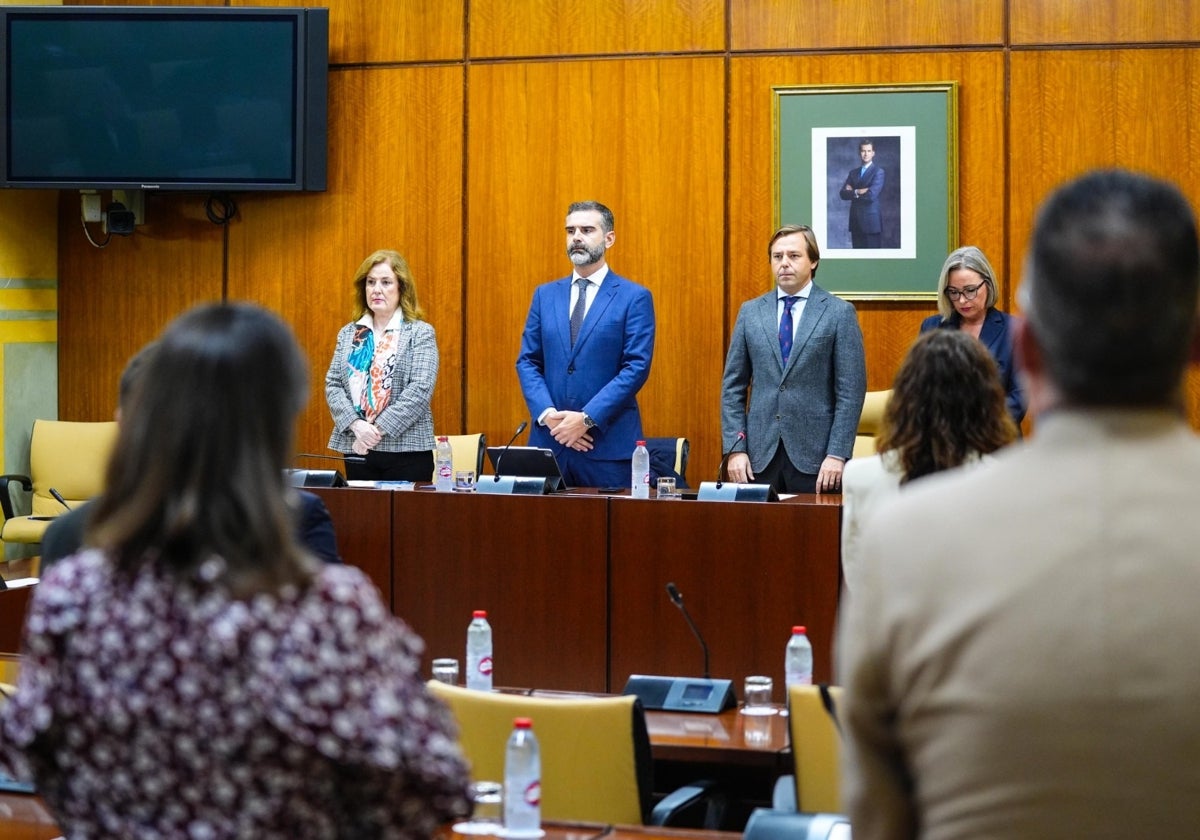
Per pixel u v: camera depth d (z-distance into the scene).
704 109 7.10
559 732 2.69
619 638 4.72
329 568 1.36
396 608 4.95
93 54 7.29
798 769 2.76
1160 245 1.09
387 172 7.41
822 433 5.41
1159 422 1.11
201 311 1.41
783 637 4.56
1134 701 1.03
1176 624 1.03
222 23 7.25
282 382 1.39
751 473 5.47
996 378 2.75
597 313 5.73
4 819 2.43
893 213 6.92
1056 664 1.04
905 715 1.11
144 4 7.60
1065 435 1.11
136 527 1.32
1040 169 6.83
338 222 7.46
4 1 7.60
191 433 1.34
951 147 6.85
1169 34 6.72
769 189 7.04
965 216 6.90
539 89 7.25
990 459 2.71
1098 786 1.03
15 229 7.50
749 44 7.05
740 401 5.56
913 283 6.91
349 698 1.28
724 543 4.62
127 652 1.29
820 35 6.99
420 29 7.37
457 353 7.36
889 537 1.13
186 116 7.28
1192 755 1.02
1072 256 1.10
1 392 7.42
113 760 1.30
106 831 1.33
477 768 2.74
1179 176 6.71
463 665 4.88
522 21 7.26
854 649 1.14
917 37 6.91
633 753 2.66
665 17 7.13
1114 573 1.05
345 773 1.31
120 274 7.71
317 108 7.27
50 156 7.31
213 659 1.27
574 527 4.77
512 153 7.28
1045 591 1.06
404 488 5.04
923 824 1.11
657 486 5.18
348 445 6.12
